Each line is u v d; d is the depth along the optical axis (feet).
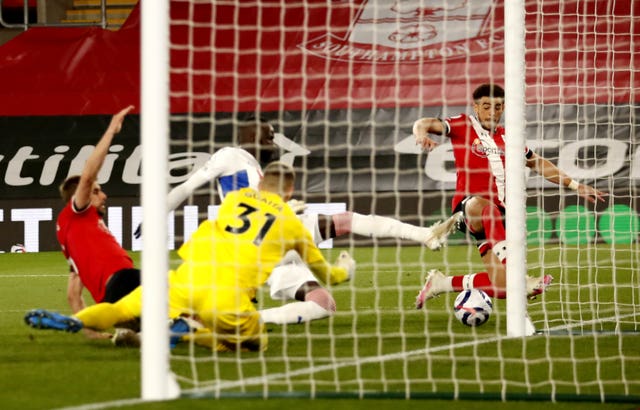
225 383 52.11
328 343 67.82
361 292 103.40
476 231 78.28
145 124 48.37
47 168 170.81
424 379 54.03
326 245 165.27
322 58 168.55
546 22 158.92
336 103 166.40
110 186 168.55
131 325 61.57
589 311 88.84
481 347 65.62
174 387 48.47
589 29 158.30
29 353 62.49
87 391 49.65
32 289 110.93
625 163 155.22
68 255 68.95
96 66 176.45
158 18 48.70
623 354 63.31
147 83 48.42
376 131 164.76
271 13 171.53
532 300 97.91
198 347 64.90
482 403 48.01
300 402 47.57
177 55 169.58
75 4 221.46
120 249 68.18
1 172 171.01
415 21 168.86
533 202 154.92
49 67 176.55
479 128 81.20
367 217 77.51
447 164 162.20
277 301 98.37
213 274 60.34
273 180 64.03
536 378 54.70
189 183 74.02
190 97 63.82
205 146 165.78
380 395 49.08
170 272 61.77
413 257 144.05
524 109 68.49
